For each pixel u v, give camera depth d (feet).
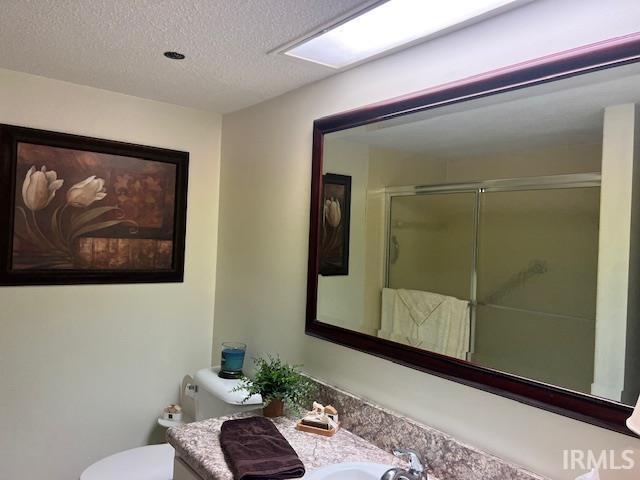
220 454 4.69
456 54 4.64
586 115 3.69
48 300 7.06
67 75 6.74
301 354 6.52
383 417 5.16
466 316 4.54
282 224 6.98
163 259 8.04
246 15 4.58
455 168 4.64
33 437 7.04
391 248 5.29
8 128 6.63
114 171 7.52
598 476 3.40
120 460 6.65
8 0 4.43
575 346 3.76
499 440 4.22
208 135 8.43
